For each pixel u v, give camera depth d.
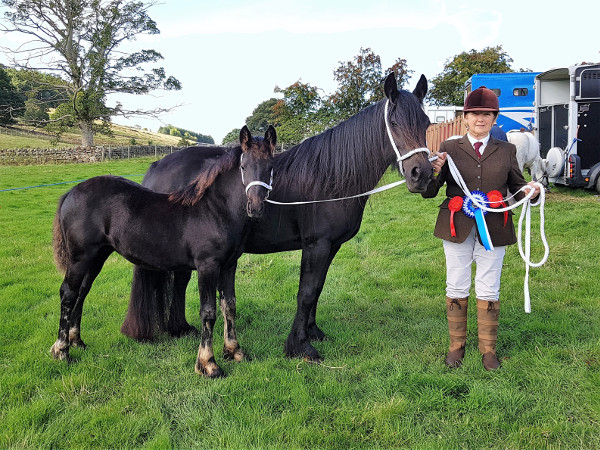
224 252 3.23
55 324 4.20
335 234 3.46
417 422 2.63
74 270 3.40
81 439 2.50
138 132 69.12
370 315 4.45
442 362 3.38
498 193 3.10
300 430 2.56
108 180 3.45
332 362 3.43
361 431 2.56
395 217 8.96
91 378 3.15
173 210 3.29
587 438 2.45
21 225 9.15
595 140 9.59
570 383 2.97
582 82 9.36
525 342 3.68
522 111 14.11
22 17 30.55
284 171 3.52
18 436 2.52
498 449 2.41
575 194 9.92
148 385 3.08
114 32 32.38
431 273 5.65
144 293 3.79
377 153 3.30
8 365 3.39
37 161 27.27
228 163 3.21
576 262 5.62
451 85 26.80
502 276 5.35
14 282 5.71
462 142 3.23
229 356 3.54
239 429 2.59
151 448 2.40
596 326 3.83
